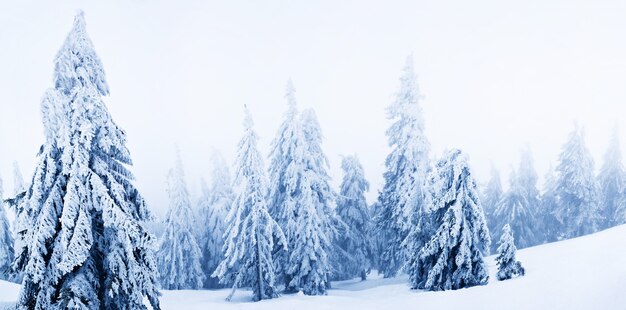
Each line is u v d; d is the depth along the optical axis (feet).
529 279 48.93
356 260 111.75
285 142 89.25
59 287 35.91
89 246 35.22
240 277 74.74
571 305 32.55
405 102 90.58
